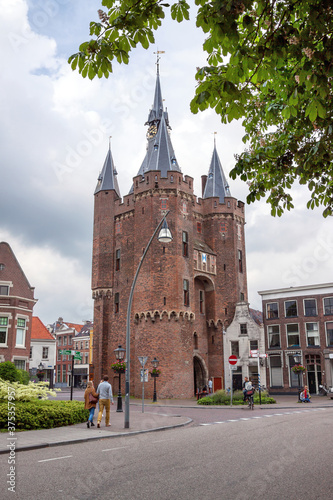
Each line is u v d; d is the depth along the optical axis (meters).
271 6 5.81
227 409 28.08
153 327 42.94
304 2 5.84
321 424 17.02
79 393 50.88
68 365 76.38
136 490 7.38
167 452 11.09
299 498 6.85
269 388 46.31
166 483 7.84
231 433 14.95
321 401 34.78
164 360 41.91
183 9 5.40
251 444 12.20
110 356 48.00
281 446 11.71
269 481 7.93
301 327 45.78
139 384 42.62
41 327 58.94
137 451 11.34
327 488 7.43
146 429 16.19
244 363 48.25
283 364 45.94
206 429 16.61
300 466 9.15
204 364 48.69
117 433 14.86
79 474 8.63
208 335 50.69
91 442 13.35
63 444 12.79
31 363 56.16
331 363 44.09
